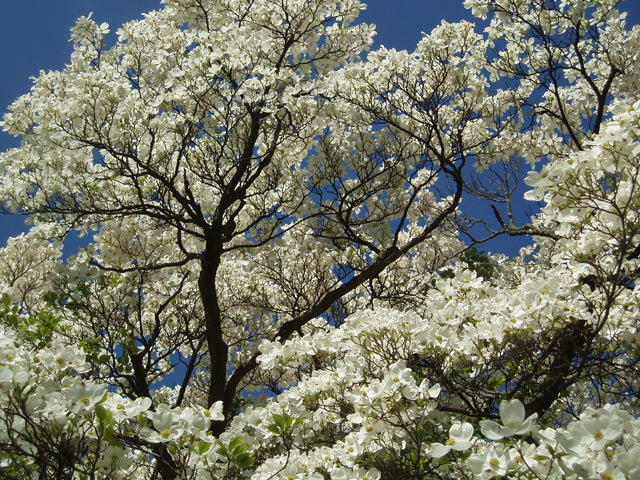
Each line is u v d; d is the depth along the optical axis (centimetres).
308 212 725
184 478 239
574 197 253
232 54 554
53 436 218
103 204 609
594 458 182
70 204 560
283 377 736
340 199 685
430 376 312
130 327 660
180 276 752
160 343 774
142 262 686
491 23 626
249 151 620
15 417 220
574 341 317
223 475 263
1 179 546
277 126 618
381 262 654
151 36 635
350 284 654
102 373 561
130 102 535
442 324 314
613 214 271
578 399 427
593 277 333
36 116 545
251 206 749
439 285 343
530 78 646
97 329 602
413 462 264
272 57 707
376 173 700
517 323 305
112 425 222
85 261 600
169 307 767
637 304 307
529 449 207
